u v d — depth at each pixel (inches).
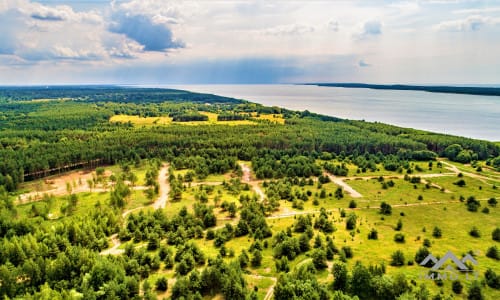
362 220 4753.9
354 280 2938.0
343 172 7101.4
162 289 3095.5
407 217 4872.0
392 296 2748.5
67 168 7613.2
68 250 3388.3
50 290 2773.1
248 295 2837.1
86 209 5128.0
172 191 5851.4
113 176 6441.9
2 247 3356.3
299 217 4443.9
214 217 4677.7
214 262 3213.6
